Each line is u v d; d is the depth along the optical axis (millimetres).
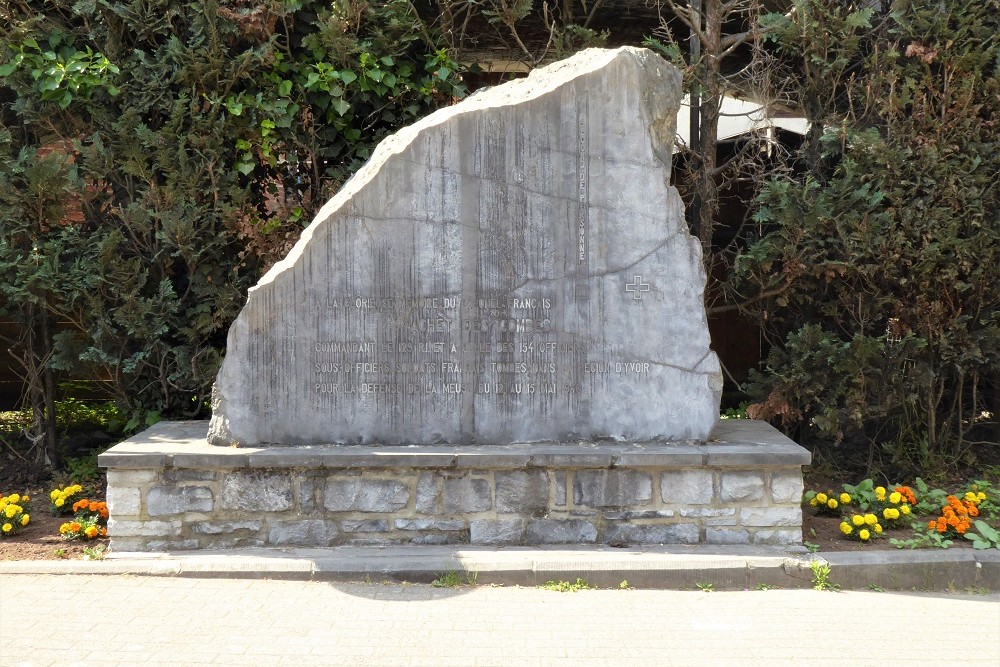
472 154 5785
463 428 5863
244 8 6699
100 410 7930
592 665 4203
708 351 5902
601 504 5668
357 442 5840
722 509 5695
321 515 5633
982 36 6953
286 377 5801
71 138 6914
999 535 5867
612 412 5910
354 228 5777
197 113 6770
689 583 5375
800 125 8250
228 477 5594
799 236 6961
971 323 7199
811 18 7078
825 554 5625
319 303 5789
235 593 5082
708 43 7359
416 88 7199
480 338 5848
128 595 5023
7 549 5645
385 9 6969
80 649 4305
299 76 6996
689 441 5906
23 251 6730
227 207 6680
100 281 6566
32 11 6766
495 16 7297
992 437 7852
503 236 5828
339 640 4453
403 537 5668
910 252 6891
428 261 5812
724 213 8508
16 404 7613
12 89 6836
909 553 5668
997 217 6969
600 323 5879
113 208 6719
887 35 7289
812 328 6977
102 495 6715
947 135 6961
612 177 5836
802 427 7688
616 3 7832
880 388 7070
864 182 7070
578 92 5797
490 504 5672
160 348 6855
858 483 7320
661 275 5883
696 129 7891
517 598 5117
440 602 5016
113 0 6750
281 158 7277
